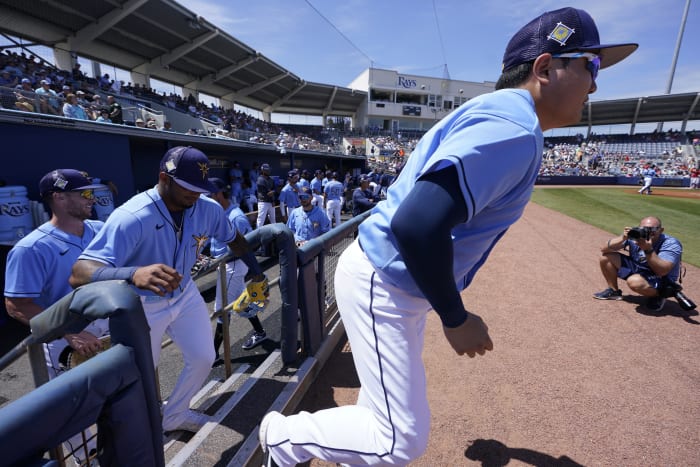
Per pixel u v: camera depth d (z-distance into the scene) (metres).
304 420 1.38
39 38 15.88
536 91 1.03
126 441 0.91
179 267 2.02
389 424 1.19
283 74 29.39
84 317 0.99
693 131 42.78
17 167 5.52
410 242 0.82
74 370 0.79
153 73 21.95
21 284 2.12
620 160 38.62
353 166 27.09
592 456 2.05
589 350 3.25
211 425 2.01
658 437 2.19
